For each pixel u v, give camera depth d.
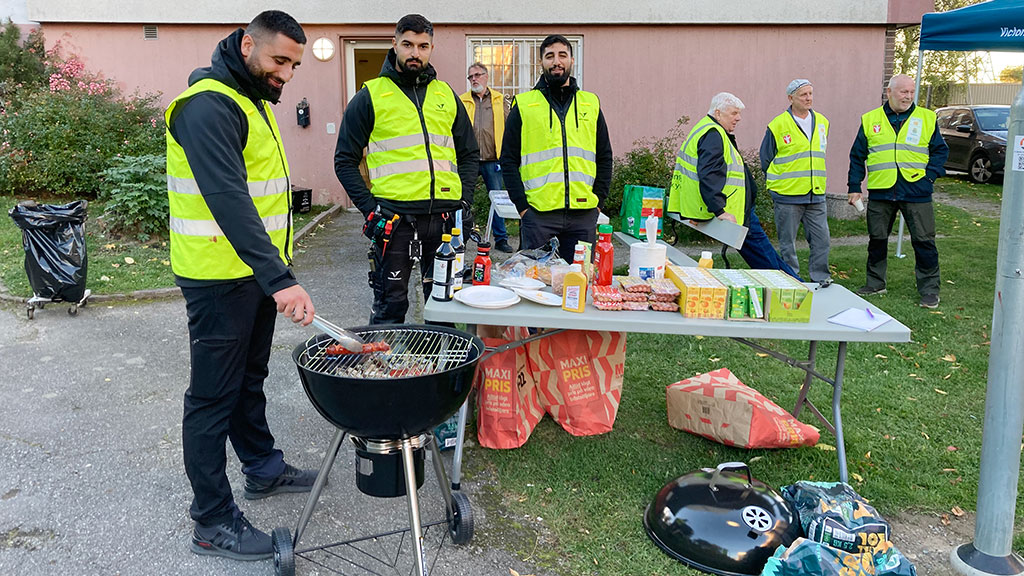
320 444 3.42
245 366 2.48
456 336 2.53
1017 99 2.27
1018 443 2.42
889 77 9.75
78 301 5.26
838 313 3.04
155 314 5.32
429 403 2.11
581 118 4.15
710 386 3.45
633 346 4.79
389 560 2.57
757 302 2.89
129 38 9.26
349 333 2.48
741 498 2.60
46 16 9.05
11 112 8.86
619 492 3.01
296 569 2.50
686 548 2.53
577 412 3.48
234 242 2.17
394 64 3.67
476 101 7.48
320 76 9.45
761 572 2.38
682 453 3.35
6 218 7.64
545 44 4.04
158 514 2.80
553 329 3.19
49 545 2.59
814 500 2.61
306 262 7.07
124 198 6.94
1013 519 2.53
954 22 4.48
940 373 4.35
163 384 4.06
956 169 14.46
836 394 3.09
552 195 4.15
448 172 3.75
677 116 9.75
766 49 9.60
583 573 2.51
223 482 2.51
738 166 5.27
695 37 9.53
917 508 2.95
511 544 2.67
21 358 4.41
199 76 2.30
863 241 8.51
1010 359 2.35
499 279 3.44
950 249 7.87
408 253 3.75
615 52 9.54
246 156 2.38
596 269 3.32
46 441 3.36
